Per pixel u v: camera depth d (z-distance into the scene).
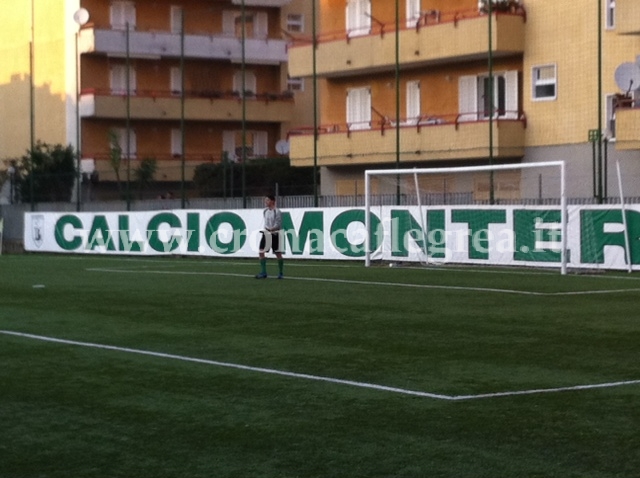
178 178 55.94
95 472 8.08
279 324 16.69
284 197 37.34
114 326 16.64
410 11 41.78
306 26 60.00
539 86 37.56
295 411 10.07
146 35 55.66
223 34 57.97
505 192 33.84
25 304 20.11
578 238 27.09
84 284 24.52
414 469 8.02
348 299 20.38
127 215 38.25
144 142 56.62
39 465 8.30
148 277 26.61
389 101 42.81
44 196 46.62
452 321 16.80
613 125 34.94
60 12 56.81
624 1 33.28
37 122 58.56
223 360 13.17
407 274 26.42
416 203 34.22
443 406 10.20
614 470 7.95
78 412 10.18
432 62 40.28
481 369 12.28
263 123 58.88
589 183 35.34
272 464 8.21
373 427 9.37
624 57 34.94
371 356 13.35
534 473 7.88
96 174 49.25
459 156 38.28
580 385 11.20
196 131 57.59
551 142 37.00
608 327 15.88
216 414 9.99
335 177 43.69
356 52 41.72
